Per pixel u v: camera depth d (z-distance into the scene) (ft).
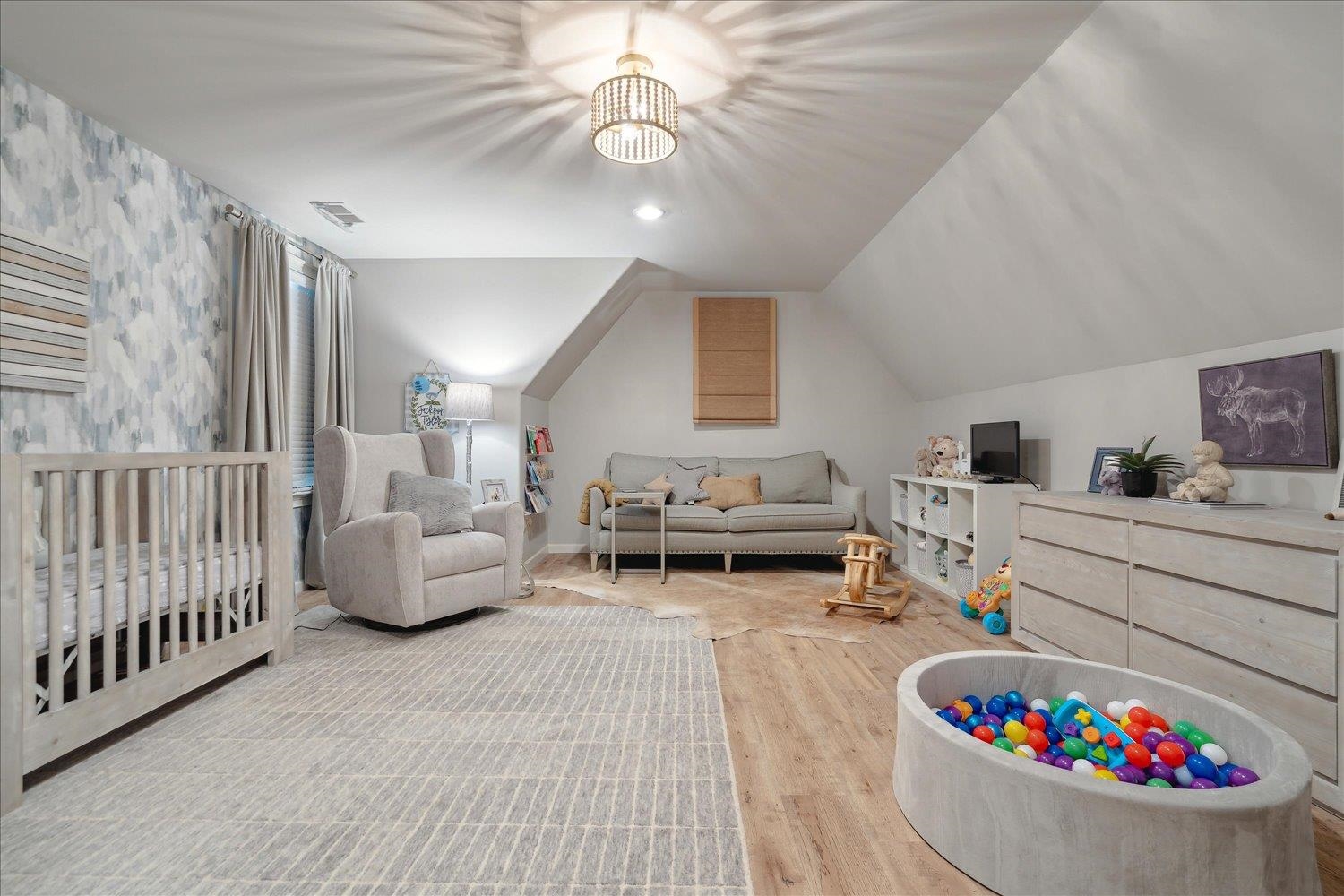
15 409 7.77
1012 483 12.70
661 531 15.21
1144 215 7.92
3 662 5.32
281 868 4.62
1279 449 7.48
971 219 10.62
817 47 7.11
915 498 16.03
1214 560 6.50
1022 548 10.15
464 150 9.74
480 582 11.44
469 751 6.45
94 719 6.17
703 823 5.21
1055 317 10.94
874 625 11.29
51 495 5.79
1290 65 5.45
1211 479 7.65
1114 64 6.68
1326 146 5.73
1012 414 13.84
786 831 5.14
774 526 15.76
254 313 11.85
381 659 9.29
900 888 4.50
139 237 9.66
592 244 14.29
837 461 18.75
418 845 4.91
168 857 4.74
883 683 8.45
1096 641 8.38
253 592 8.74
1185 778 4.90
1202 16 5.66
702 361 18.60
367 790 5.69
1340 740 5.25
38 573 7.03
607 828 5.14
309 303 14.66
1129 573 7.77
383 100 8.38
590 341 17.83
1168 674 7.14
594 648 9.88
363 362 15.89
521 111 8.64
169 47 7.20
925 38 6.88
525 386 15.94
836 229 13.23
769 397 18.57
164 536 9.86
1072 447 11.79
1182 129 6.68
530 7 6.49
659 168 10.34
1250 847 3.91
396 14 6.63
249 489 8.75
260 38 7.04
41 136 8.11
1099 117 7.34
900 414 18.81
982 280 11.74
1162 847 3.98
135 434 9.61
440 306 15.65
